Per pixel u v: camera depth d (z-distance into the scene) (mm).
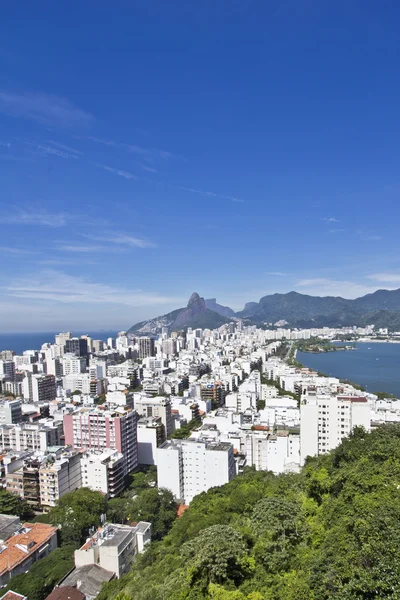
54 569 95750
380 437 100375
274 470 157625
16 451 163625
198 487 142625
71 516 115500
